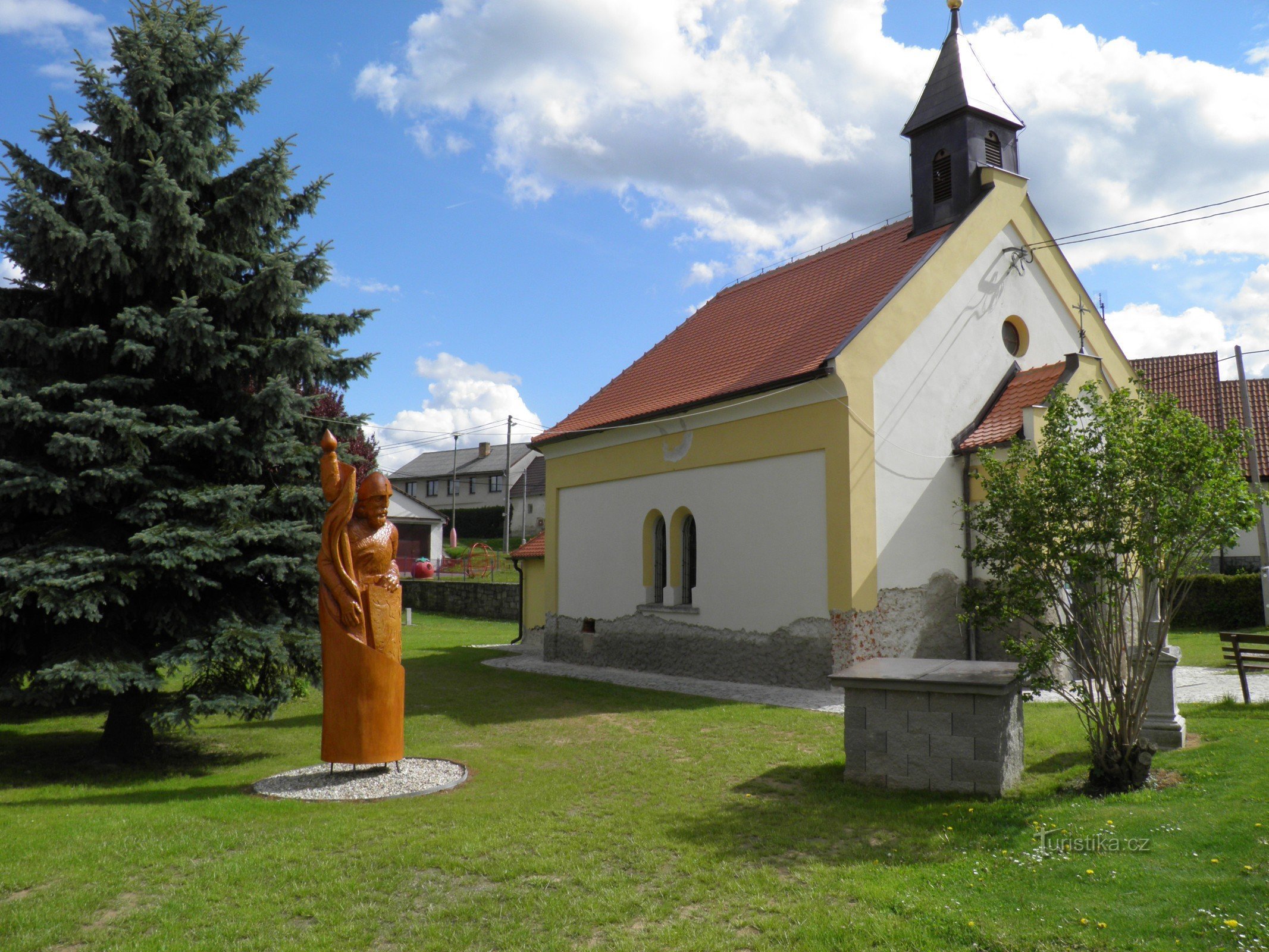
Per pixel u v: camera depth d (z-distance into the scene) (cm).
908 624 1412
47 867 600
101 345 950
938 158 1675
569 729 1127
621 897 544
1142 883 525
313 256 1047
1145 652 750
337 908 534
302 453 1016
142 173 962
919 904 516
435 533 5406
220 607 965
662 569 1769
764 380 1502
